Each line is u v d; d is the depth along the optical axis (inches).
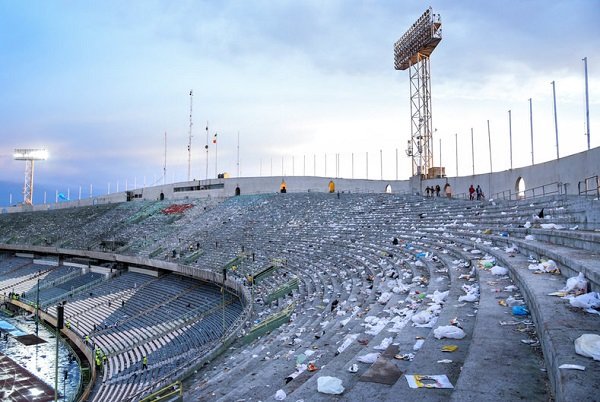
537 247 495.5
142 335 1611.7
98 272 2716.5
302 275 1256.8
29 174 4793.3
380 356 297.0
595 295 278.7
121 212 3540.8
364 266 1037.8
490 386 203.0
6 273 3088.1
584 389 159.3
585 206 622.8
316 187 2928.2
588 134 1302.9
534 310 298.8
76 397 1222.9
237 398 384.5
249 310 1082.1
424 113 2342.5
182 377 801.6
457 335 306.0
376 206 1951.3
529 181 1477.6
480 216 1094.4
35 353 1676.9
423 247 960.3
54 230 3518.7
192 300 1823.3
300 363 431.5
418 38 2300.7
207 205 3068.4
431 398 208.8
